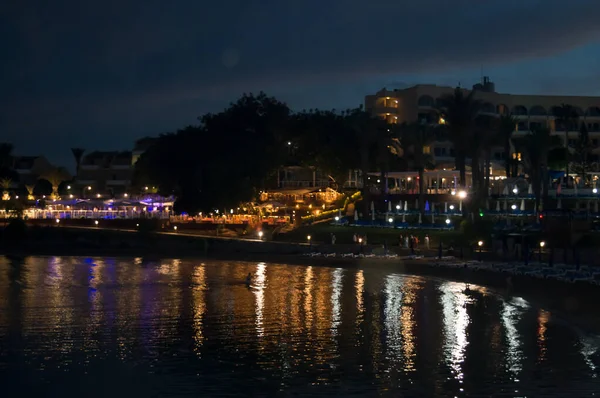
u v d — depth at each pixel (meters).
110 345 28.95
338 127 111.12
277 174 118.81
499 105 134.00
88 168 154.25
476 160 81.56
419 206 86.50
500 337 30.08
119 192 150.88
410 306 39.19
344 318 35.34
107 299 42.59
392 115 133.12
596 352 27.06
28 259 73.56
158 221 95.25
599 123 136.12
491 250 63.28
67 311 37.84
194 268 63.16
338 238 77.38
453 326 32.81
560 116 124.31
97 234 87.81
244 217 97.19
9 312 37.38
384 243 70.25
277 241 80.25
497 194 87.19
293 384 23.19
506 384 22.83
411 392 22.11
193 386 23.11
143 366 25.48
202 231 92.56
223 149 103.12
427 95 131.62
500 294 42.44
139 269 62.53
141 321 34.59
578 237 59.44
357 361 26.03
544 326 32.38
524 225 70.06
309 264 64.25
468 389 22.34
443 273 53.34
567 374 23.95
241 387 22.64
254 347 28.50
